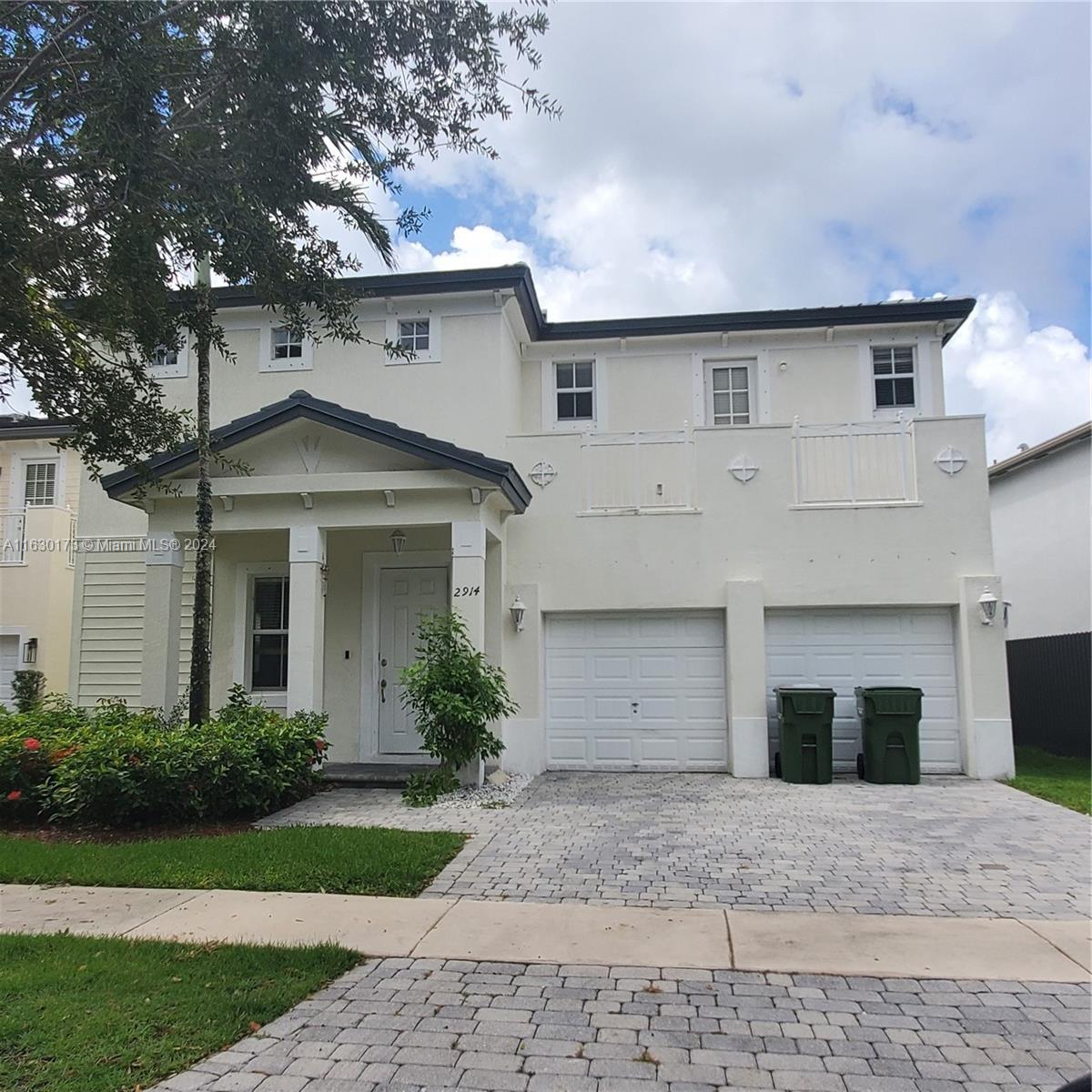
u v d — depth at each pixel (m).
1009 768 11.77
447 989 4.82
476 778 10.80
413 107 6.11
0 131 5.70
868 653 12.45
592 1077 3.86
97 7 5.11
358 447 11.29
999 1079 3.83
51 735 9.85
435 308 13.65
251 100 5.73
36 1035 4.12
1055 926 5.82
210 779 8.73
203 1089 3.72
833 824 8.93
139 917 6.08
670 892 6.64
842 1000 4.67
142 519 13.79
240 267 6.61
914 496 12.50
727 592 12.41
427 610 12.83
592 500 13.08
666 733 12.57
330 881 6.84
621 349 15.12
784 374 14.81
